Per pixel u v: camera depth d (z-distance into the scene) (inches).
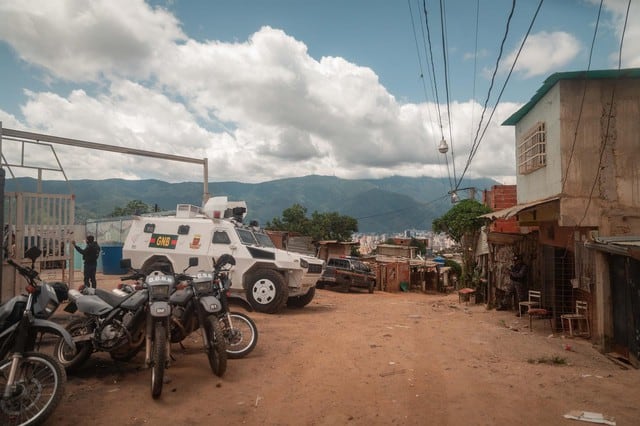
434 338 362.0
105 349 229.8
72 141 459.8
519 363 278.8
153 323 222.1
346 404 201.2
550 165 447.8
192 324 258.1
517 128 571.5
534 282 572.7
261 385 227.5
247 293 477.7
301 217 1914.4
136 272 243.9
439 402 201.8
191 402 202.4
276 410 195.0
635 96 414.6
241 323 294.5
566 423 176.2
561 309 452.4
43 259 391.2
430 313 569.3
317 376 243.4
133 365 256.2
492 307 626.5
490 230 671.8
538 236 561.6
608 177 413.7
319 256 1357.0
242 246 485.7
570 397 205.8
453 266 1427.2
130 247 510.0
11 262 185.5
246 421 183.8
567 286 454.0
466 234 901.8
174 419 184.1
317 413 191.3
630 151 413.4
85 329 237.5
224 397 209.3
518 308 592.1
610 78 417.1
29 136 414.0
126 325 227.9
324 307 588.7
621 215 409.7
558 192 425.1
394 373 249.8
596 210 412.2
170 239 500.1
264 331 365.7
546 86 444.8
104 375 238.4
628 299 311.4
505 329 433.1
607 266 343.9
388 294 1077.8
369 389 221.6
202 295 247.4
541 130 473.1
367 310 572.1
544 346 348.5
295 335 354.0
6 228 361.7
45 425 173.8
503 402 200.1
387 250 1681.8
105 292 239.3
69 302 242.7
